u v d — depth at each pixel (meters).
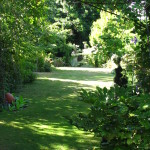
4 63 8.39
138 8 3.16
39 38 11.92
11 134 5.42
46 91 10.93
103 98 3.37
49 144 4.88
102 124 3.17
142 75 3.74
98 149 3.34
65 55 29.83
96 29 21.08
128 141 2.95
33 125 6.11
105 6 3.63
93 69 24.05
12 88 10.30
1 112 7.32
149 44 3.49
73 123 3.31
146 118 2.94
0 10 7.14
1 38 8.32
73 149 4.64
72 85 12.93
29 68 14.24
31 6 7.24
